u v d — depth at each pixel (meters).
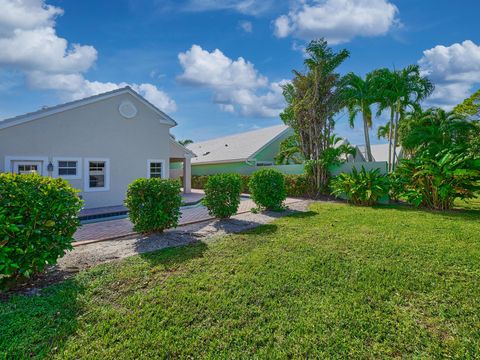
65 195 4.27
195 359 2.49
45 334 2.79
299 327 2.91
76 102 11.24
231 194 8.69
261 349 2.60
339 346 2.63
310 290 3.71
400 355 2.52
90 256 5.21
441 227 7.06
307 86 15.00
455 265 4.48
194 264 4.70
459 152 10.38
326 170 15.02
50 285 3.96
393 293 3.61
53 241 3.99
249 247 5.60
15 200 3.72
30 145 10.23
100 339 2.72
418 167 10.31
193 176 23.11
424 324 2.96
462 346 2.61
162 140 13.99
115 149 12.34
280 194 10.31
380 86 16.36
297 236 6.39
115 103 12.35
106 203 12.03
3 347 2.59
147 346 2.63
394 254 5.03
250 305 3.35
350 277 4.09
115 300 3.50
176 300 3.47
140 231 6.61
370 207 11.00
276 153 22.33
